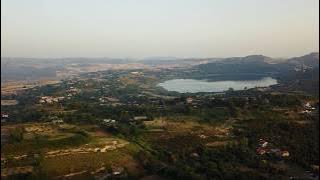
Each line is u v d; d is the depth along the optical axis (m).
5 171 160.62
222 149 194.75
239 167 172.50
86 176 169.75
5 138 195.25
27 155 174.75
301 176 164.25
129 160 185.25
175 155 187.88
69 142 192.00
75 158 179.88
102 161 180.88
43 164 170.62
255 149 197.00
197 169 168.62
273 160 184.38
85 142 196.00
